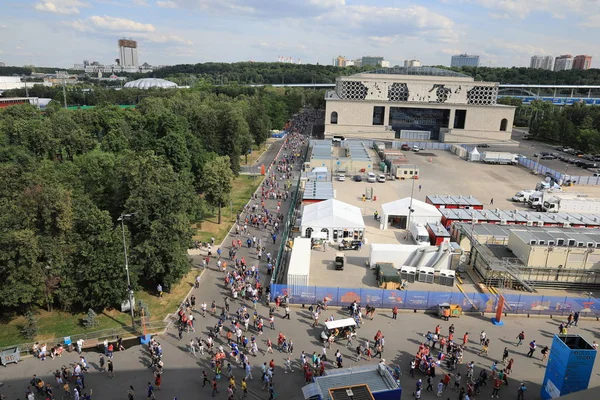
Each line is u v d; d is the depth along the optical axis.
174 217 49.72
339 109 182.12
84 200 52.22
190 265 56.81
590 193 103.25
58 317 46.88
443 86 180.50
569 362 32.94
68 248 46.34
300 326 45.72
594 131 159.88
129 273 46.16
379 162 136.38
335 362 39.53
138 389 36.06
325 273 57.91
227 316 47.16
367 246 67.69
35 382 35.09
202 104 134.88
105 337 43.38
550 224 71.50
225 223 77.12
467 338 43.47
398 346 42.31
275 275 56.66
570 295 53.94
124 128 98.38
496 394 35.53
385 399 29.11
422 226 69.31
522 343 43.19
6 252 41.50
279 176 113.50
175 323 46.09
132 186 52.12
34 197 45.56
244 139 115.88
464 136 180.38
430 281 56.06
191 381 37.19
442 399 35.09
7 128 91.69
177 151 82.44
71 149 89.88
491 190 104.38
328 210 69.75
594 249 54.44
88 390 35.84
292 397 35.34
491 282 55.81
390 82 181.38
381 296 48.97
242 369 38.78
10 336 43.38
